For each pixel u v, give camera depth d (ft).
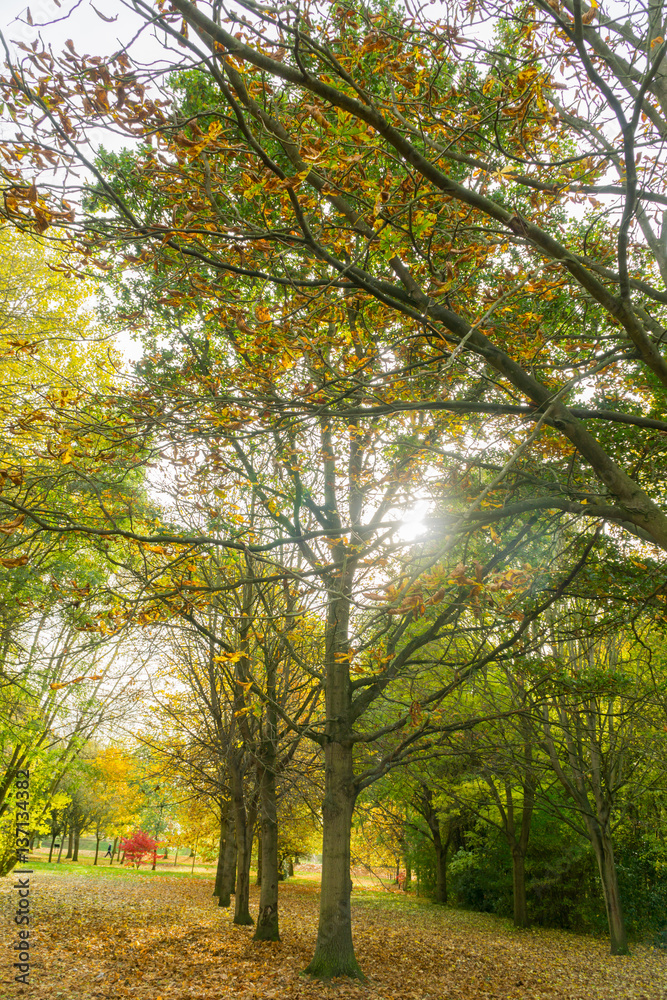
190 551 18.15
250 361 19.52
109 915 46.80
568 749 48.98
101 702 45.16
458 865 72.64
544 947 49.32
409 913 66.44
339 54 15.25
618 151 14.21
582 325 23.85
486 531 21.17
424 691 36.70
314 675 34.68
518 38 14.94
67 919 43.78
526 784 49.52
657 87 17.52
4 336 30.22
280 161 20.80
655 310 24.95
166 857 174.29
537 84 14.21
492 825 69.46
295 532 29.40
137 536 16.70
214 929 43.45
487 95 17.20
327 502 33.65
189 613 23.20
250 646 36.09
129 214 13.89
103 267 15.30
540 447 22.94
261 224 17.51
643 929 56.59
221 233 13.98
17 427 18.08
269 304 17.76
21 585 28.14
